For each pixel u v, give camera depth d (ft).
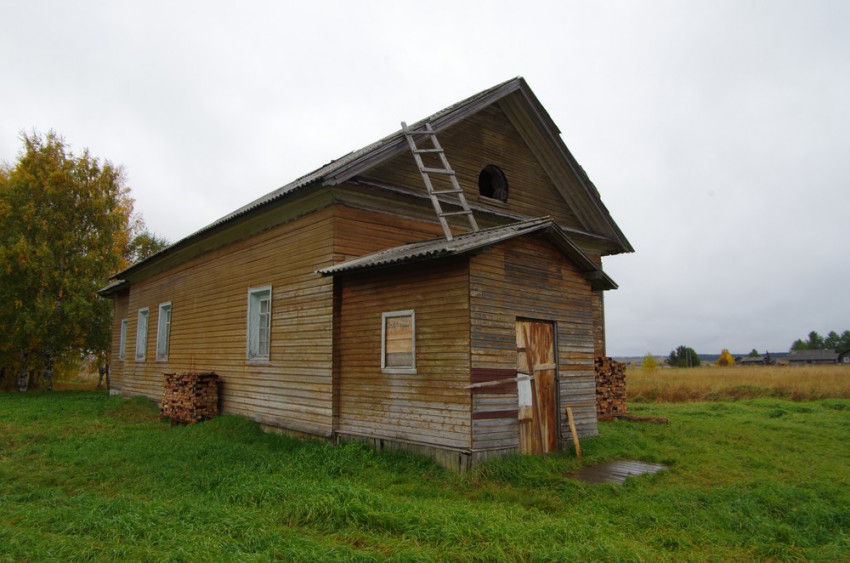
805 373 118.42
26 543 16.92
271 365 39.01
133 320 67.36
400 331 30.14
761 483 24.85
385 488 24.22
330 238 34.19
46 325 79.15
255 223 42.01
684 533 18.52
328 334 33.88
